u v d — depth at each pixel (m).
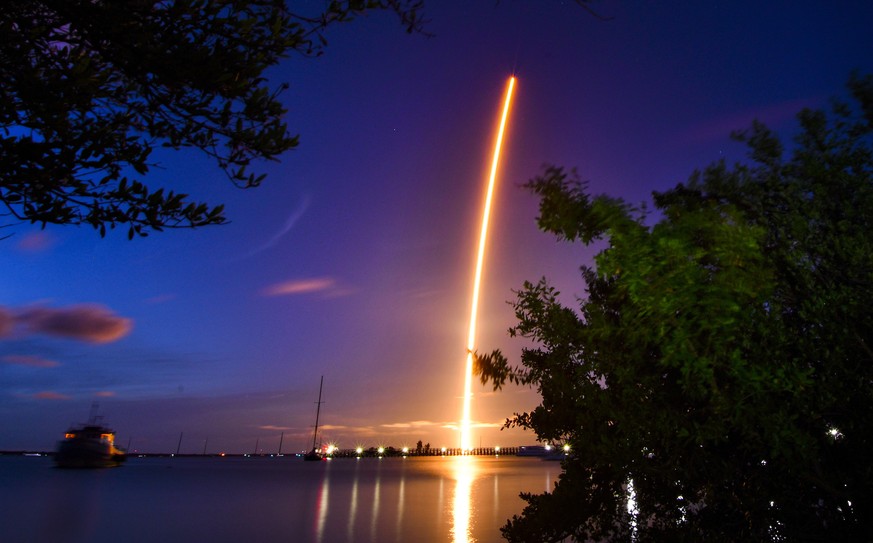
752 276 2.50
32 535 18.64
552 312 3.70
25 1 2.41
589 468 4.34
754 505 3.08
